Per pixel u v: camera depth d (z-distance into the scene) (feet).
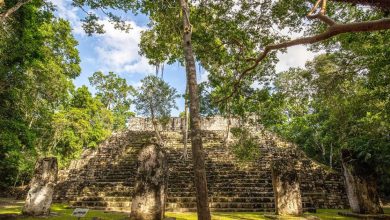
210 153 54.44
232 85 29.01
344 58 30.04
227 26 26.04
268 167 48.62
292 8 23.97
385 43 26.25
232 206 35.60
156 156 24.20
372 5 10.55
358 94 32.99
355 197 29.99
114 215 28.19
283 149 55.77
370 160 36.65
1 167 50.19
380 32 25.38
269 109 30.32
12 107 36.88
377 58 26.78
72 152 63.62
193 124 18.04
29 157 50.62
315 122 66.80
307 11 23.17
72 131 62.64
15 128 34.53
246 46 27.12
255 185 42.04
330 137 57.72
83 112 68.28
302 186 43.91
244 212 33.86
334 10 23.12
